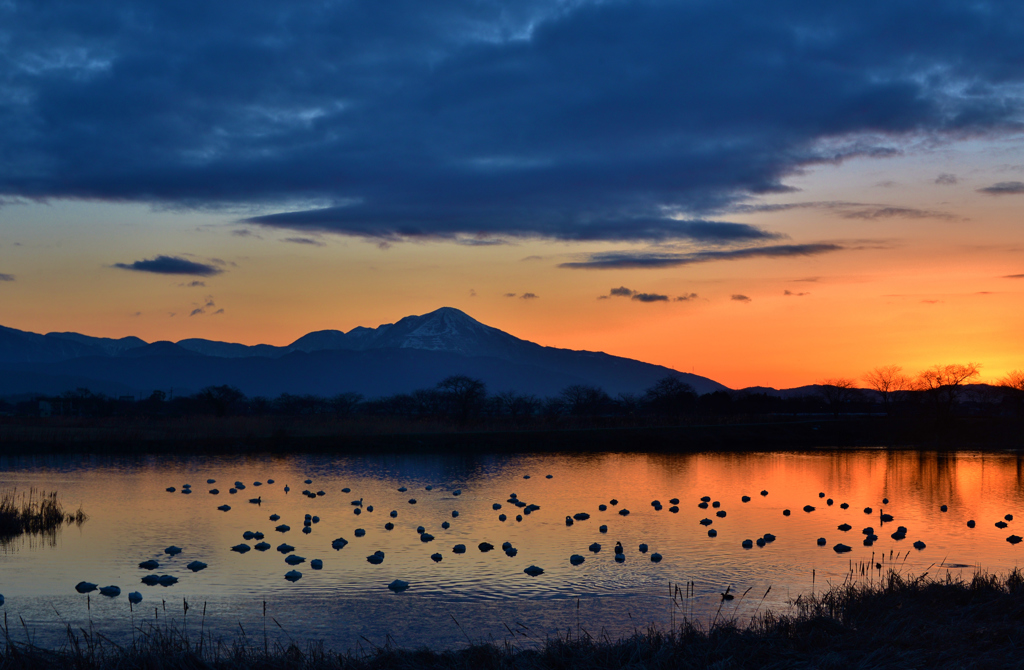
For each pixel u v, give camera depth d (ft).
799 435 365.20
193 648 66.33
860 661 53.67
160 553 108.58
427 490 177.37
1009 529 131.34
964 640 57.88
